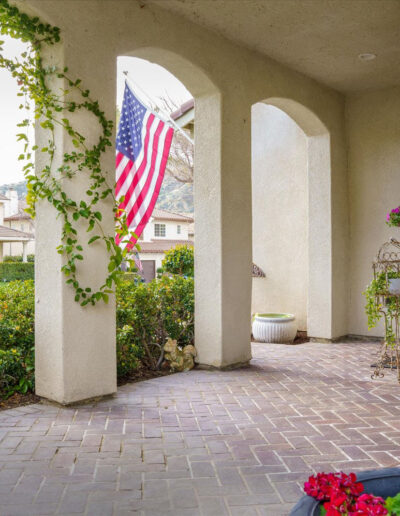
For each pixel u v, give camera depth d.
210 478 2.71
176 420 3.66
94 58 4.06
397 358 4.96
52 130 3.92
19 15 3.65
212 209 5.34
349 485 1.54
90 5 4.03
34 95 3.88
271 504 2.42
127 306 5.08
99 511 2.34
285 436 3.35
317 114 6.73
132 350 4.96
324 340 7.09
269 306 8.19
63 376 3.89
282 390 4.51
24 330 4.39
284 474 2.76
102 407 3.96
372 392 4.45
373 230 7.22
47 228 3.99
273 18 4.88
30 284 5.29
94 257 4.10
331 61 6.01
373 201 7.22
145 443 3.20
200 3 4.57
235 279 5.44
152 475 2.74
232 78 5.39
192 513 2.34
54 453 3.02
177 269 6.31
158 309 5.44
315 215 7.19
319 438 3.31
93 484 2.62
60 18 3.82
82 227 4.00
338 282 7.21
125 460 2.93
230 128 5.37
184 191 29.03
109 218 4.21
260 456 3.01
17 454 3.00
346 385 4.69
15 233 26.56
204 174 5.41
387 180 7.08
